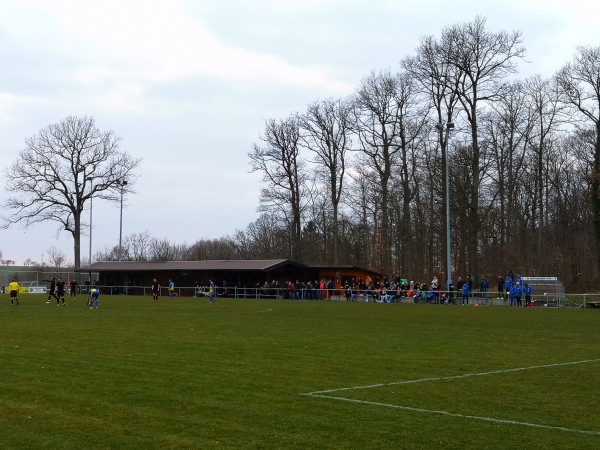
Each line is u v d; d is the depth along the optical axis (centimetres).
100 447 982
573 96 5938
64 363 1741
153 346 2128
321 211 9450
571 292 6397
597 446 1000
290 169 8112
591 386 1472
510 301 5125
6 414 1173
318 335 2542
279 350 2044
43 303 5225
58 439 1022
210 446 986
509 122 6731
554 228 7219
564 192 7262
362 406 1255
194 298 6719
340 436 1045
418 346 2189
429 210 7656
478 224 6138
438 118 6344
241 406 1242
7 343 2194
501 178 6881
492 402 1300
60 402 1268
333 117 7838
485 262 7200
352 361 1819
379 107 7050
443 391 1403
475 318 3594
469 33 5938
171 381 1484
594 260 6394
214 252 11962
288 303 5519
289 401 1290
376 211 8494
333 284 7012
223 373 1597
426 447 989
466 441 1022
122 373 1588
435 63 6116
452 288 5881
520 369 1702
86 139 8294
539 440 1031
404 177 7112
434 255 8269
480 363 1803
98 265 8250
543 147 6894
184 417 1156
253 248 11400
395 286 6081
